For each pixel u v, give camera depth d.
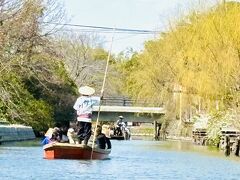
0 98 52.56
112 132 82.00
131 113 85.69
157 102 70.50
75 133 36.03
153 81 70.75
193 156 42.88
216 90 48.91
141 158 39.66
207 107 55.00
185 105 59.38
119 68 114.00
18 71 50.62
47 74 59.03
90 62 107.75
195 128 63.94
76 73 105.12
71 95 75.69
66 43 102.56
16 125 61.66
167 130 78.19
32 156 36.66
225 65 47.28
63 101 74.94
